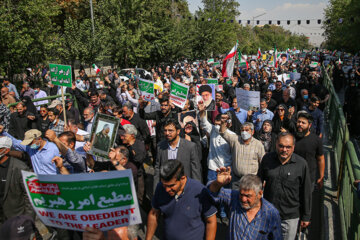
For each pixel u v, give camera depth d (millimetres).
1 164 4660
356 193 3793
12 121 7781
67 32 21312
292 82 13250
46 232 4988
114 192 2504
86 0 33219
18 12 16703
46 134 4117
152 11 25500
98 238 2561
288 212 3781
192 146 4531
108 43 23781
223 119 4930
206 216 3010
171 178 2781
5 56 15719
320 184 4977
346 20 35969
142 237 4844
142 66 27328
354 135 10391
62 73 7809
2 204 4688
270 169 3852
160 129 6262
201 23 35969
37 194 2580
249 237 2998
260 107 6957
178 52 27766
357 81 16484
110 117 3865
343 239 4523
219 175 2938
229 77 12117
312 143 4742
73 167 4723
